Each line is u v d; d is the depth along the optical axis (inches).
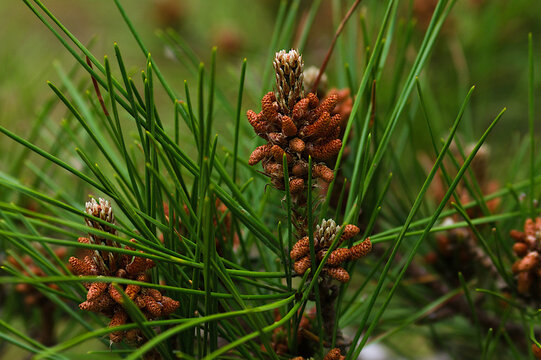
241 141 32.4
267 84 31.8
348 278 25.9
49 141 33.6
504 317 29.6
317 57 53.1
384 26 27.1
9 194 32.6
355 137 30.7
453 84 47.5
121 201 25.9
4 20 60.8
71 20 65.4
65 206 25.1
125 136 39.0
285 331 27.8
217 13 58.5
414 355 43.6
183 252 26.8
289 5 55.1
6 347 33.1
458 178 25.7
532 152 29.5
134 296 25.5
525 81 49.7
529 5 48.8
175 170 26.2
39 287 27.2
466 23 48.4
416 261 33.4
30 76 47.7
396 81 30.2
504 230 32.4
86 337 23.3
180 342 26.8
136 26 59.2
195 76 33.0
